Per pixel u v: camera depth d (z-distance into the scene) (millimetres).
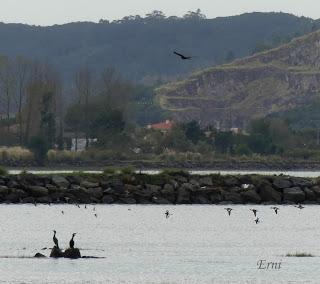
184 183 121375
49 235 87562
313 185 123688
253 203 121500
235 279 62781
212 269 66625
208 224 99875
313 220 105938
